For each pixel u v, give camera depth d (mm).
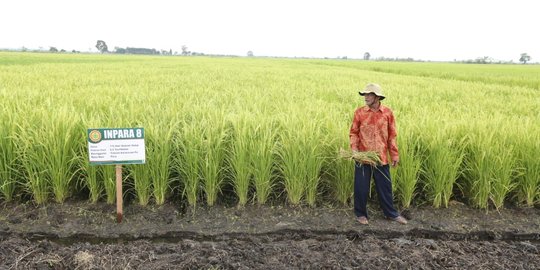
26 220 5195
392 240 4938
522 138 6145
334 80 20781
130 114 6957
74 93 10977
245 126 5762
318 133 5770
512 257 4555
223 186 6012
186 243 4637
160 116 7008
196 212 5543
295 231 5168
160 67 31516
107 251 4422
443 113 8734
